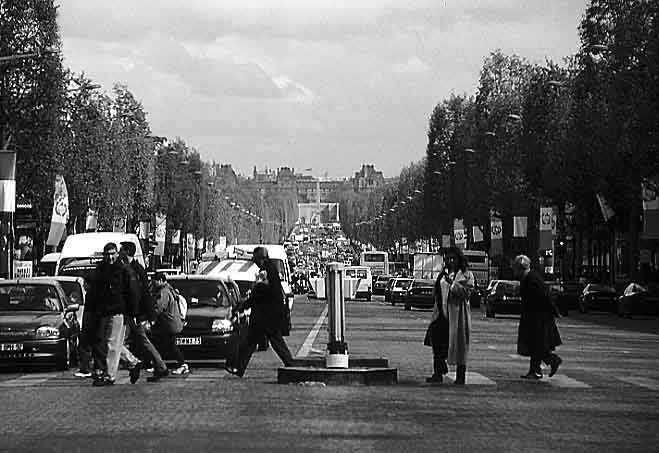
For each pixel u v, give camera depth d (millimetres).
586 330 60938
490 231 133625
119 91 115438
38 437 19031
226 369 32000
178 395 25969
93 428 20141
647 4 75625
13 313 34219
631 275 94500
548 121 107188
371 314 84062
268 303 30609
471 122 151875
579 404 24344
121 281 28578
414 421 21250
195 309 34312
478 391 27094
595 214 103938
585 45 86125
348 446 17984
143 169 115562
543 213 104438
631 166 82125
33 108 69375
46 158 71250
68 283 38938
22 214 80188
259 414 22203
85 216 96375
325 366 30328
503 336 52938
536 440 18828
